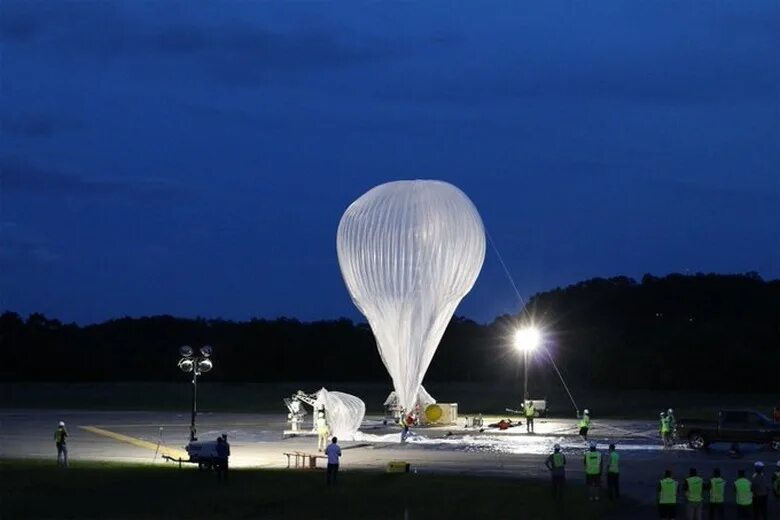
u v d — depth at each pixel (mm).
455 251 67312
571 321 152125
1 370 138250
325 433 54406
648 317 151375
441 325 68688
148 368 140875
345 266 69438
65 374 139500
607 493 39188
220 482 42000
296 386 121438
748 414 54594
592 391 115938
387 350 68438
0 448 56188
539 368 126188
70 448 56281
